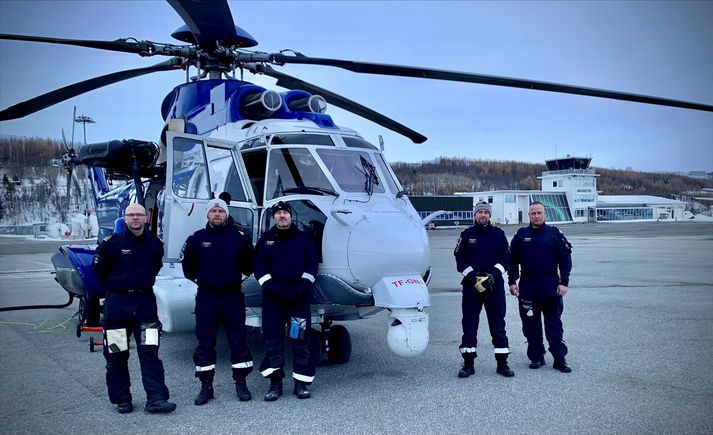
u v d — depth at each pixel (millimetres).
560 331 5285
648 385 4738
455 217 65938
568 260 5309
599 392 4574
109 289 4348
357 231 4883
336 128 6074
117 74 6469
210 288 4516
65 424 4078
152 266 4371
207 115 6457
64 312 9789
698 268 14703
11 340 7344
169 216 5191
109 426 4027
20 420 4172
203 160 5477
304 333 4582
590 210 72688
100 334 7719
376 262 4816
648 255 19297
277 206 4598
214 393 4805
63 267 7848
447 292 11297
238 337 4578
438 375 5238
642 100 6234
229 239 4555
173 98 6988
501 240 5203
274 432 3848
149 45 6062
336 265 4844
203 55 6379
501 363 5188
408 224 5164
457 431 3791
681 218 84250
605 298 9688
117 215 8180
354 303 4941
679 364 5387
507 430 3781
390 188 5633
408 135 7441
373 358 5945
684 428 3740
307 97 6410
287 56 6309
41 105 6414
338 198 5168
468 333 5172
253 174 5559
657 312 8266
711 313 8148
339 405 4410
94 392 4914
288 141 5508
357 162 5609
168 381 5215
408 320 4746
